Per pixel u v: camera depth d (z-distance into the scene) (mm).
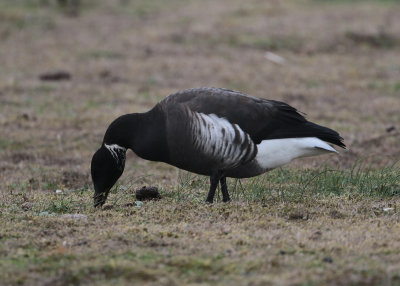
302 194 11352
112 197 11836
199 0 38625
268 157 10422
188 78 25297
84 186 13406
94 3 38438
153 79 25047
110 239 8758
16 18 33688
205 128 10117
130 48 29297
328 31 30766
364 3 37062
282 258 7934
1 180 14500
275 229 9195
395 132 18500
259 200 11055
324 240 8633
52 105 21625
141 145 10664
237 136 10148
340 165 15227
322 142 10359
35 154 16781
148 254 8125
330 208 10359
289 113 10594
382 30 30859
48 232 9141
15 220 9812
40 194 12281
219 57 28078
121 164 11094
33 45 30047
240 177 10758
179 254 8133
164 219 9812
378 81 24891
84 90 23516
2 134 18359
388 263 7668
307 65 27047
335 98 22750
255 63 27281
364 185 12055
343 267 7555
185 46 29547
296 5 36125
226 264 7762
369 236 8719
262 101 10617
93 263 7785
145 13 35969
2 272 7625
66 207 10828
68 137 18375
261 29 31234
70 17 35031
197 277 7418
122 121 10875
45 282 7363
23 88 23578
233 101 10312
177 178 14211
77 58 27969
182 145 10344
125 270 7590
